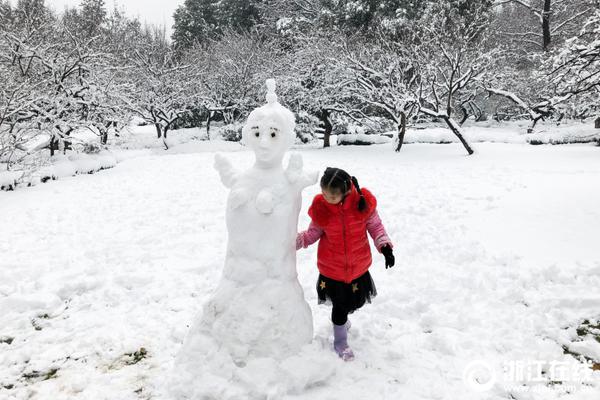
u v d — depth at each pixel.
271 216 2.80
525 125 25.22
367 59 19.47
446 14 22.59
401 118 16.98
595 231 5.38
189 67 28.48
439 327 3.44
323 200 2.92
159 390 2.81
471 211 6.89
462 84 16.25
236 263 2.82
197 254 5.35
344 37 21.17
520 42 33.25
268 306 2.74
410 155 15.73
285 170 2.98
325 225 2.92
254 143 2.87
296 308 2.83
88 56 16.61
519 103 20.97
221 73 27.41
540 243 5.15
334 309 2.99
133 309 3.92
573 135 16.02
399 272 4.54
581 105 16.89
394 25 24.81
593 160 11.65
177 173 12.52
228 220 2.87
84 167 13.59
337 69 18.70
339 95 20.00
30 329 3.67
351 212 2.89
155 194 9.45
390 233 5.85
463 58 16.92
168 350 3.26
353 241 2.92
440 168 11.99
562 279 4.11
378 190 8.87
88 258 5.34
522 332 3.32
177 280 4.50
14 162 12.17
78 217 7.60
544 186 8.27
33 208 8.48
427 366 2.95
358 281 2.98
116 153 20.23
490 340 3.23
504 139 18.69
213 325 2.78
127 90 21.44
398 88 17.41
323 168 12.70
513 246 5.16
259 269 2.78
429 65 16.41
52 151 15.90
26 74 15.45
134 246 5.74
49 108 15.19
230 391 2.58
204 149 21.42
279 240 2.82
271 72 24.92
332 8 31.92
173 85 26.23
